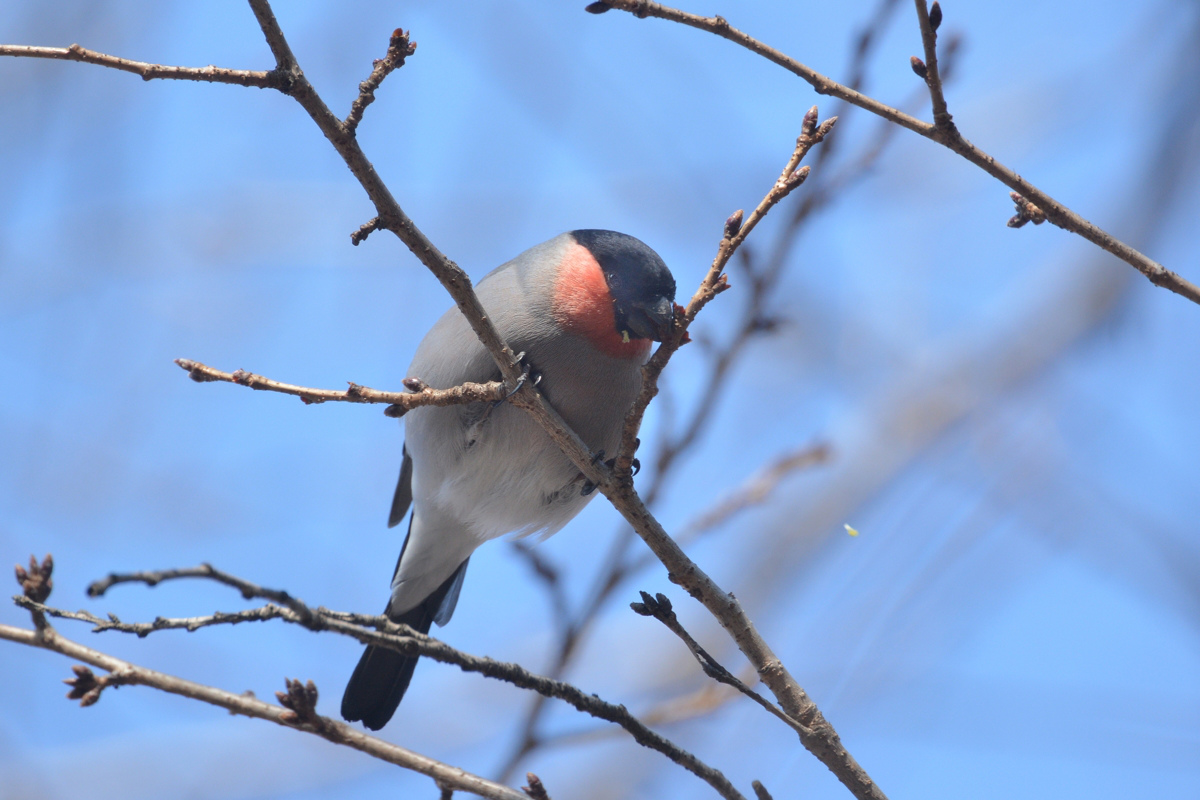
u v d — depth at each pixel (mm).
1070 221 6652
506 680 6289
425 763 6398
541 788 6473
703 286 6383
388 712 9914
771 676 6660
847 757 6527
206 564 5695
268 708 6273
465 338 9359
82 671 6109
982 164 6590
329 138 6395
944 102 6465
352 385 6426
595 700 6484
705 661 6555
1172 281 6547
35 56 5965
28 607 5949
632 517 6910
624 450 6738
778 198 6324
